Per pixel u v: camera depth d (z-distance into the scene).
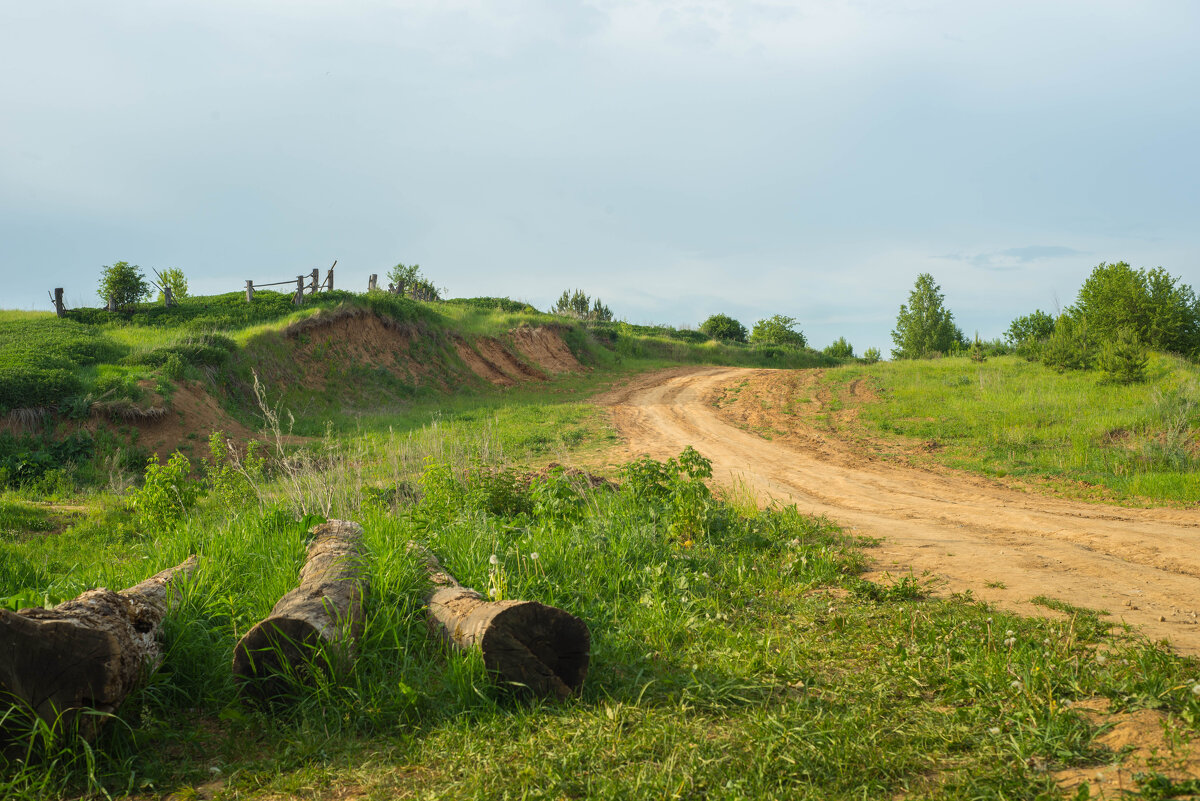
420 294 55.03
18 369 18.41
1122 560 8.30
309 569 5.44
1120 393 22.53
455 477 10.83
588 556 7.11
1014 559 8.20
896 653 4.87
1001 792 3.04
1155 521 10.88
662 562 7.14
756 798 3.04
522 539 7.08
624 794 3.10
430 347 35.31
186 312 30.00
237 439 19.55
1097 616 5.83
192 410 20.20
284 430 22.33
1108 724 3.57
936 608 6.04
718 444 21.05
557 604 5.81
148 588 4.93
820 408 26.28
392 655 4.66
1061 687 4.05
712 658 4.85
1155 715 3.64
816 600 6.40
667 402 30.42
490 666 4.17
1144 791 2.92
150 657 4.18
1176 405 18.86
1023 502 13.02
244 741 3.83
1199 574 7.57
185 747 3.79
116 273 29.06
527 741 3.66
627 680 4.52
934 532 10.14
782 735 3.58
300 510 8.78
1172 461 15.23
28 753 3.38
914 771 3.28
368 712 3.96
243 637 4.16
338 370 29.09
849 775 3.21
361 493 10.22
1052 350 28.92
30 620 3.47
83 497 14.00
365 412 27.38
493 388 35.50
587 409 27.81
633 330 65.00
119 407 18.41
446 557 6.75
